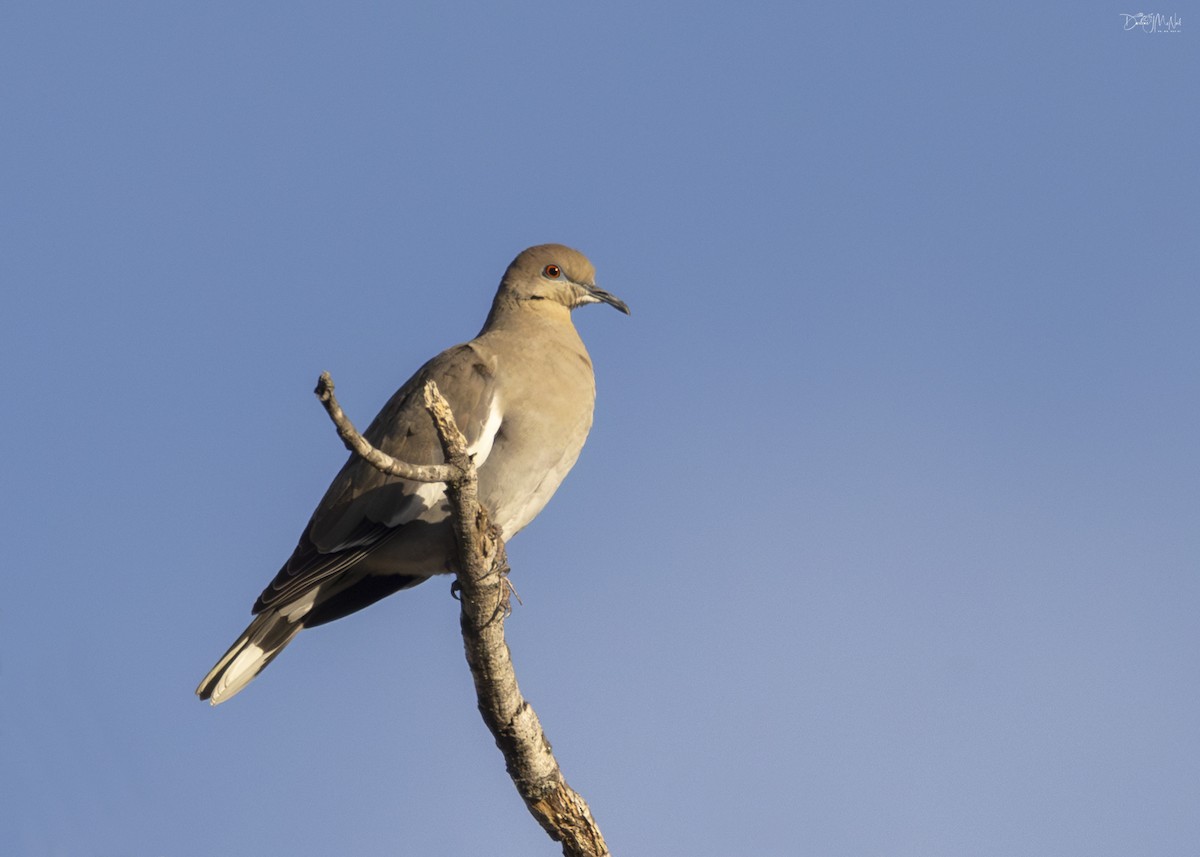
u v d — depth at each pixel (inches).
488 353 487.8
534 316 528.1
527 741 408.8
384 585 518.6
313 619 513.7
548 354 490.9
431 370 490.9
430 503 470.9
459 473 358.9
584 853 416.8
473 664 404.8
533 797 413.7
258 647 487.8
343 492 483.8
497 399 475.2
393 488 473.7
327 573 479.5
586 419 491.5
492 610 395.2
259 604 477.4
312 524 488.1
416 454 471.8
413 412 479.5
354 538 478.3
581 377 492.1
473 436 470.3
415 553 484.4
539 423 476.7
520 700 409.7
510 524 487.8
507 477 475.2
